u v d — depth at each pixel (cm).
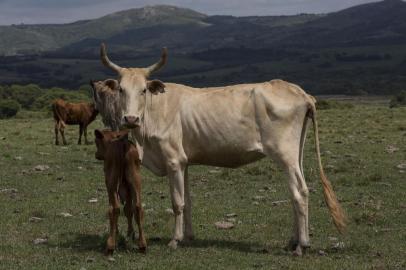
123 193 1055
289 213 1381
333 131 3353
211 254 1039
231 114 1058
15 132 3497
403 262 985
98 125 4241
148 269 938
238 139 1059
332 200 1047
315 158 2273
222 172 1894
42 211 1393
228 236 1186
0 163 2205
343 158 2269
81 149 2672
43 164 2186
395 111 5106
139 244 1028
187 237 1138
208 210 1410
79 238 1154
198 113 1070
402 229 1230
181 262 980
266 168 2003
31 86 11262
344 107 6788
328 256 1034
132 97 1025
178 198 1083
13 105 8531
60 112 2889
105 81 1053
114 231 1016
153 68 1059
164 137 1075
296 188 1039
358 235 1189
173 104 1083
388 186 1705
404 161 2153
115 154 996
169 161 1077
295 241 1067
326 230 1234
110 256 1009
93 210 1425
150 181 1819
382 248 1085
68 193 1642
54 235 1179
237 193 1634
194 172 1967
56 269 938
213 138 1064
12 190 1670
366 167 2039
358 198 1551
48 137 3312
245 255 1034
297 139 1052
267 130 1045
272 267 958
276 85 1067
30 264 967
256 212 1396
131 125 1019
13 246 1085
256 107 1048
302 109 1045
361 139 2917
